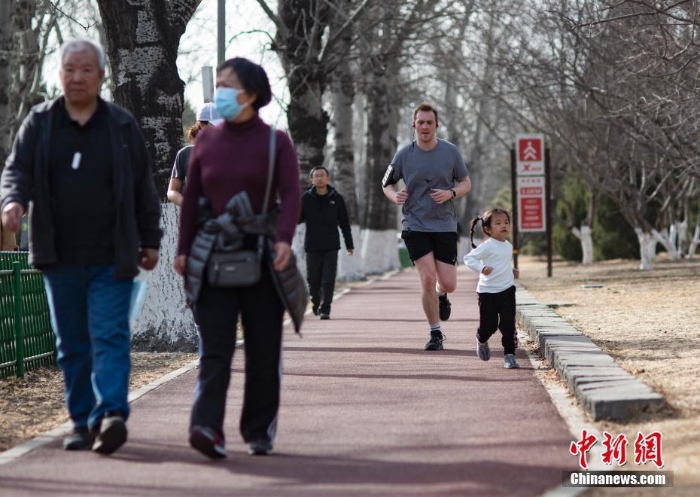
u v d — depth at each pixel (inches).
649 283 2434.8
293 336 1387.8
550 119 3417.8
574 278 2947.8
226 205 625.6
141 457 646.5
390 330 1464.1
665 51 1635.1
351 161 3206.2
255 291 630.5
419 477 584.4
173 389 928.3
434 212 1124.5
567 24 2268.7
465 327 1485.0
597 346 1016.9
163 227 1255.5
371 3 2421.3
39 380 1037.8
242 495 551.2
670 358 994.1
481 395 855.1
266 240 624.7
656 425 694.5
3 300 1026.1
